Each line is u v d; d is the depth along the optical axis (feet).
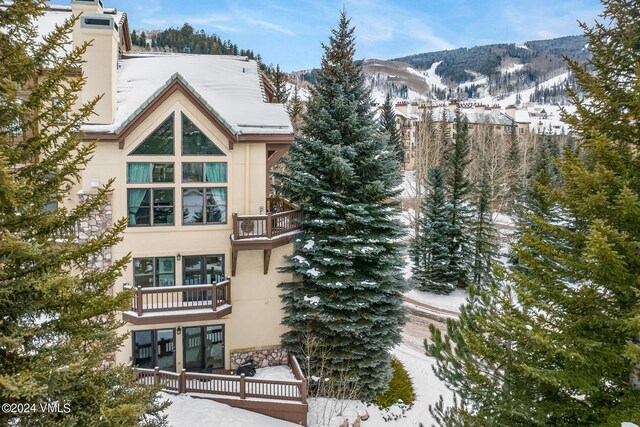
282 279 66.69
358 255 63.62
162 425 35.96
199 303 61.00
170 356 62.49
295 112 142.31
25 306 24.73
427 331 96.58
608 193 28.27
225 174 64.03
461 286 122.21
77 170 28.30
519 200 164.86
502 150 202.39
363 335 64.28
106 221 59.93
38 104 26.63
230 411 54.49
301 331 65.57
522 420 30.91
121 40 90.53
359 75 69.15
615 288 28.35
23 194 25.00
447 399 68.64
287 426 54.60
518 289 31.27
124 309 28.84
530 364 30.66
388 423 61.36
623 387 29.53
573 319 30.04
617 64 30.48
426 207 123.75
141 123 59.57
